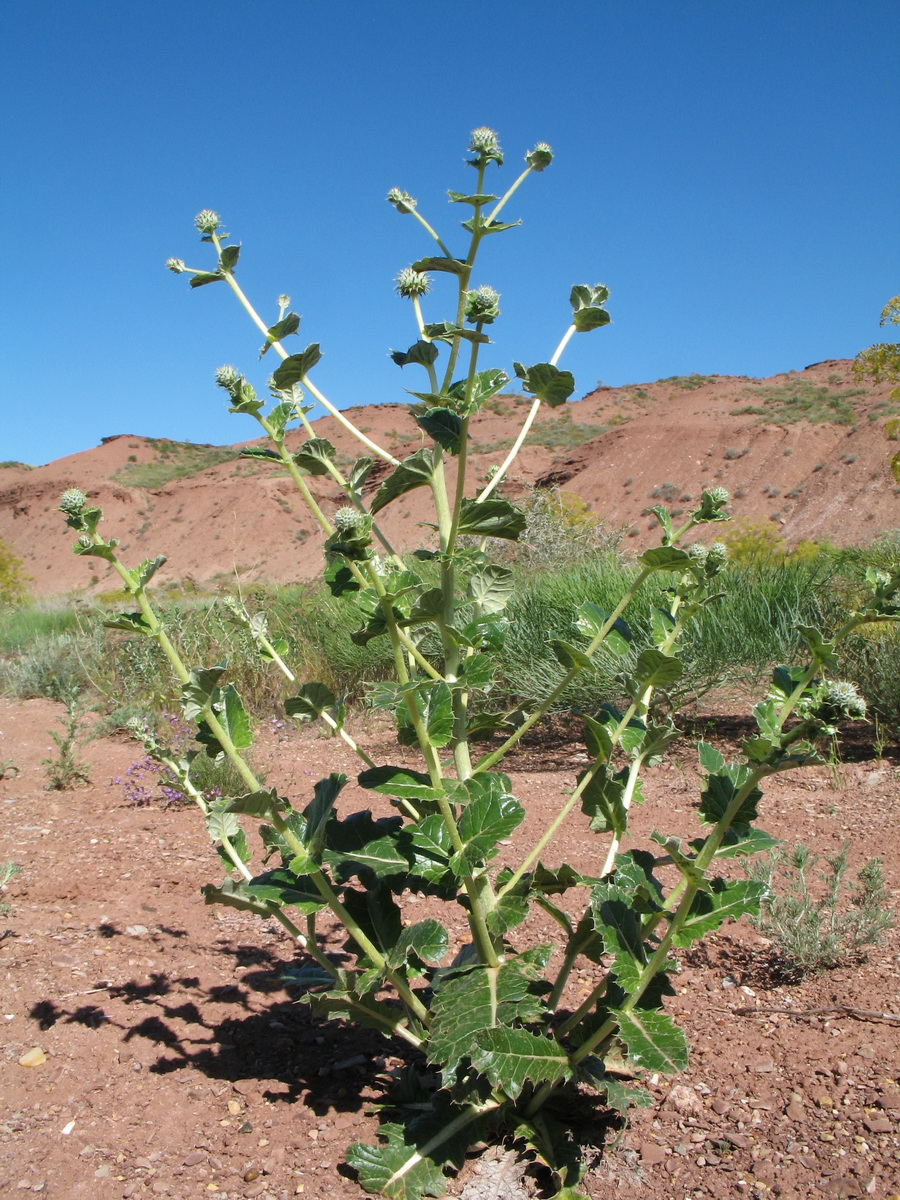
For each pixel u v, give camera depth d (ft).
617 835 8.18
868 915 11.43
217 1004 10.89
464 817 7.07
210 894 8.50
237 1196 7.70
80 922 13.07
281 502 206.28
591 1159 8.10
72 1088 9.12
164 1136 8.48
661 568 7.39
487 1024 6.81
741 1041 9.82
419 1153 7.61
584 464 186.39
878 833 15.38
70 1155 8.16
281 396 7.34
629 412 233.55
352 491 7.38
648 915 7.75
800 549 40.24
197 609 38.78
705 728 23.16
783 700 6.71
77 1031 10.07
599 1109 8.75
